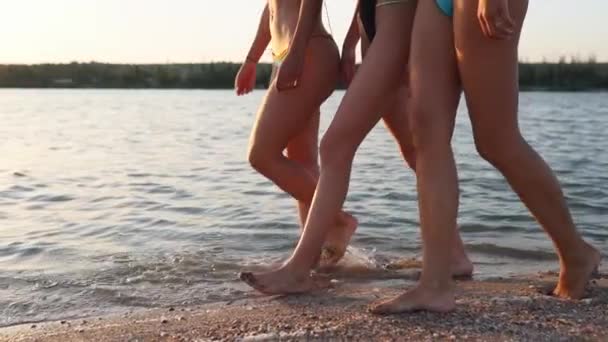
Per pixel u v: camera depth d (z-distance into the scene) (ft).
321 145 11.63
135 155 40.93
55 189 27.58
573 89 178.19
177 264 15.70
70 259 16.35
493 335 9.91
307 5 12.49
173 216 21.84
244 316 11.32
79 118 81.10
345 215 14.97
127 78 214.90
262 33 15.46
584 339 9.83
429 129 10.43
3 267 15.70
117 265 15.69
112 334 10.85
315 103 13.29
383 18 11.32
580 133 55.98
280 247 17.52
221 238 18.53
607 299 11.56
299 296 12.17
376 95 11.26
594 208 22.82
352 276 14.28
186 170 33.71
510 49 10.17
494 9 9.58
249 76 15.62
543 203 11.00
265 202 24.26
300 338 10.02
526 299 11.51
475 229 19.65
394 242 17.94
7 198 25.48
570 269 11.64
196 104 123.13
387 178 30.27
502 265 15.69
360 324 10.39
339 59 13.57
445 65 10.41
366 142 49.60
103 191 27.09
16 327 11.66
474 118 10.55
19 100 140.05
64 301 13.15
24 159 38.40
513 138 10.53
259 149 13.32
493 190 26.58
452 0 10.27
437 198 10.48
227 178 30.66
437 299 10.73
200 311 12.02
